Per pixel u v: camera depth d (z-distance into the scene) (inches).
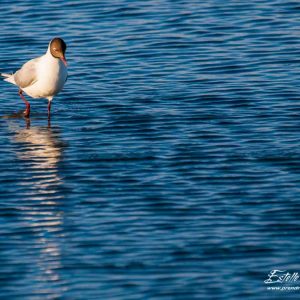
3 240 578.6
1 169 681.0
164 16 1034.1
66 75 780.0
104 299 513.7
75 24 1019.9
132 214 608.7
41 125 771.4
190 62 912.3
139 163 685.9
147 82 864.3
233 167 675.4
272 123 758.5
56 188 648.4
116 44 964.0
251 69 888.3
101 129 756.6
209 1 1075.3
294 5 1050.7
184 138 732.0
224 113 784.3
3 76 821.9
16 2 1081.4
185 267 544.1
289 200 621.9
